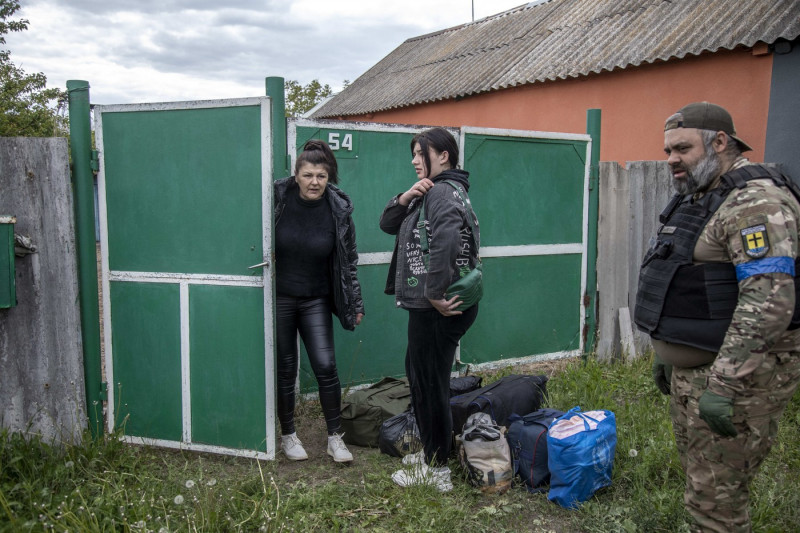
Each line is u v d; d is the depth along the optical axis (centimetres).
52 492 299
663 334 234
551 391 456
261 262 346
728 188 220
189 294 360
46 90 1400
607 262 575
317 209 357
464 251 302
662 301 235
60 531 264
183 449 371
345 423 394
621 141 925
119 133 358
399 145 463
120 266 367
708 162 223
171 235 359
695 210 230
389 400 402
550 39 1166
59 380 355
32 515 276
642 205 591
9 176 338
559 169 541
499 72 1162
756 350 200
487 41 1420
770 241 201
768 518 297
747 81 770
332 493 324
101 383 372
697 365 229
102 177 362
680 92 844
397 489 329
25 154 339
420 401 319
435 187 301
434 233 289
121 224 365
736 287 219
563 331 561
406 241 309
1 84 1370
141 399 374
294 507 309
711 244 221
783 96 735
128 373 373
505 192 516
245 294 351
